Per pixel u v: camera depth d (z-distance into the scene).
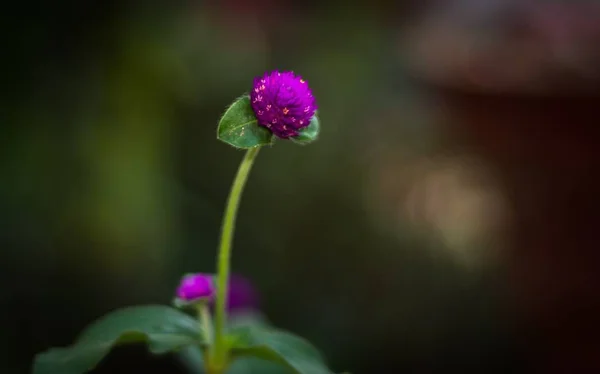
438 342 1.05
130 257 0.97
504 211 1.01
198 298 0.53
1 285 0.88
